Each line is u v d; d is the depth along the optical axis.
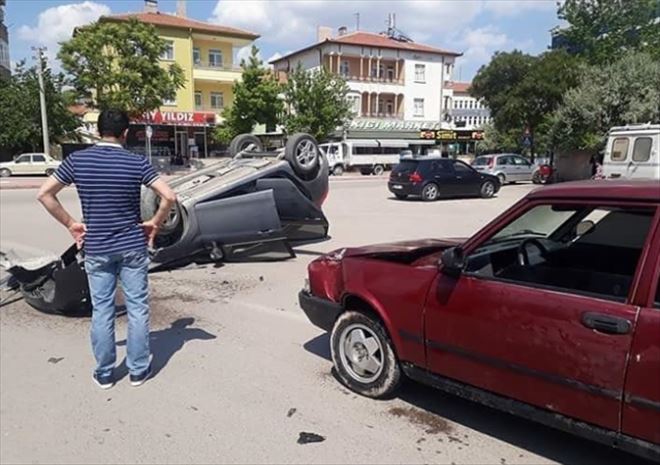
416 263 3.46
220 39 41.16
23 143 32.66
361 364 3.50
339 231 10.69
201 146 40.72
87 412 3.26
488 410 3.30
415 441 2.95
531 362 2.59
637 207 2.42
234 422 3.14
